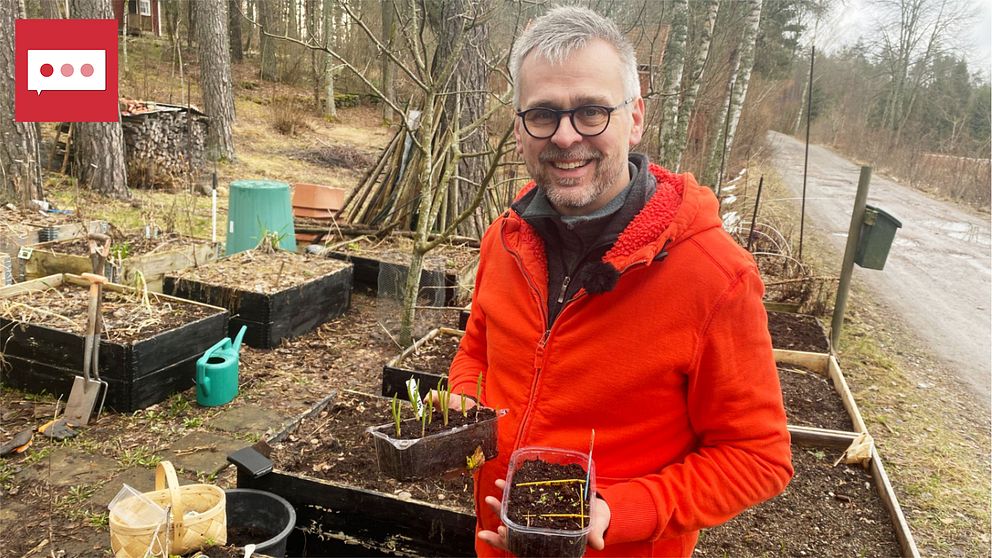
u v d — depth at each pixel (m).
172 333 3.84
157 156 9.93
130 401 3.67
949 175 19.22
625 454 1.39
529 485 1.37
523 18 4.66
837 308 5.51
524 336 1.50
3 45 6.63
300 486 2.53
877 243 5.24
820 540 2.80
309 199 7.56
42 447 3.32
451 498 2.56
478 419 1.56
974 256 11.02
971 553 3.22
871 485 3.23
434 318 5.26
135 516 1.93
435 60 6.84
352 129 18.94
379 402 3.37
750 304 1.30
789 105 36.41
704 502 1.28
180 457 3.32
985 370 5.91
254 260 5.52
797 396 4.14
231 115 12.73
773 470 1.29
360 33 17.56
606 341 1.35
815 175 20.80
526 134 1.35
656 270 1.32
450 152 6.78
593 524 1.23
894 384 5.35
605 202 1.39
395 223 7.02
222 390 3.87
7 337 3.80
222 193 10.10
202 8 12.08
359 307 5.84
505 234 1.58
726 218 8.31
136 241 5.75
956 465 4.08
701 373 1.32
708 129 11.95
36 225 5.93
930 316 7.50
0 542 2.64
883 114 34.19
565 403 1.40
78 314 4.00
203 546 2.08
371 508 2.48
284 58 23.06
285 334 4.88
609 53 1.30
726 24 11.35
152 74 18.48
